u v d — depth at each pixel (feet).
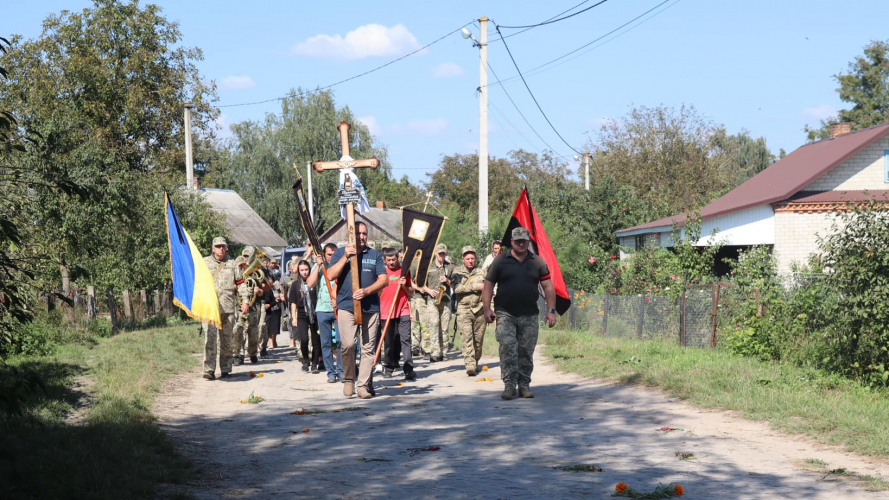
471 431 25.64
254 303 48.42
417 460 21.53
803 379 32.32
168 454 21.53
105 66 151.02
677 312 47.73
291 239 199.72
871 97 210.59
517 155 234.58
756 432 24.94
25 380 16.53
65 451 19.67
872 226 31.76
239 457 22.09
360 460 21.59
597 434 24.95
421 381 39.06
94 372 37.68
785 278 40.55
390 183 246.06
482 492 18.13
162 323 79.30
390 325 40.22
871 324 30.81
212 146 196.54
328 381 39.37
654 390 33.12
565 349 47.70
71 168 68.54
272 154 189.37
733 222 73.26
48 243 55.21
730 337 41.24
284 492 18.22
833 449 22.39
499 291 33.27
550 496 17.76
